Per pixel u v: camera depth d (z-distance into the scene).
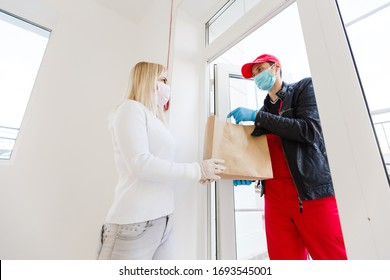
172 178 0.69
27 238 1.31
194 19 1.44
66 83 1.64
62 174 1.50
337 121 0.56
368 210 0.48
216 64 1.30
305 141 0.84
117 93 1.91
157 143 0.78
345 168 0.53
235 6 1.33
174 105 1.18
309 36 0.65
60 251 1.40
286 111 0.97
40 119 1.48
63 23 1.72
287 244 0.92
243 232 1.28
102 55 1.90
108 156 1.74
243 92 1.40
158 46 1.55
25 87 1.61
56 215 1.43
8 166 1.33
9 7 1.61
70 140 1.58
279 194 0.96
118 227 0.65
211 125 0.87
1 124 1.48
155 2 1.84
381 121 0.53
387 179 0.47
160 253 0.75
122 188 0.71
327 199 0.83
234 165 0.81
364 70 0.56
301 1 0.69
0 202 1.27
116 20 2.08
